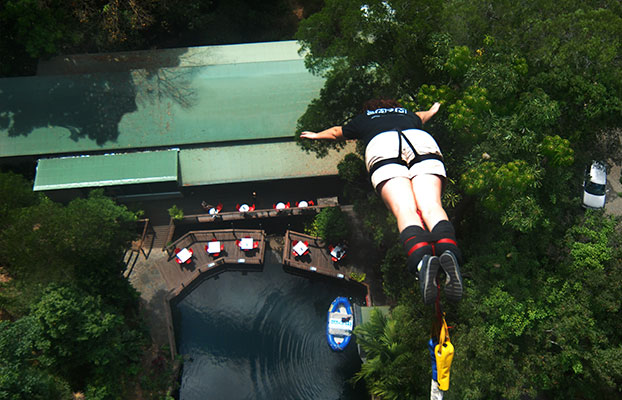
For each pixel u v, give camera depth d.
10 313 27.36
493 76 21.22
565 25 22.36
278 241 36.53
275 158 36.09
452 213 29.19
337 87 27.03
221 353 33.53
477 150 21.98
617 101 22.48
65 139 35.34
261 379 32.78
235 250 35.94
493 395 23.17
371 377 28.12
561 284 25.25
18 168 36.88
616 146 26.84
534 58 22.75
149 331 32.97
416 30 22.64
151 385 30.77
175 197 37.22
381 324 27.91
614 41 22.12
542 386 25.52
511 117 22.03
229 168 35.91
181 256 34.69
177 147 36.06
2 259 27.53
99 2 36.34
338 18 26.02
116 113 35.78
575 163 26.69
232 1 40.59
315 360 33.31
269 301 35.19
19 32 32.81
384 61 25.23
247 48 38.09
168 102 36.12
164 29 39.72
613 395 26.30
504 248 24.98
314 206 35.66
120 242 30.16
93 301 26.94
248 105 36.28
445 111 22.53
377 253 35.44
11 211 27.02
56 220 26.39
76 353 26.25
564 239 25.98
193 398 32.19
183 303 35.03
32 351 25.11
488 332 23.55
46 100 35.69
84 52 38.84
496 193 21.20
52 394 23.55
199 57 37.41
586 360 24.19
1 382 20.34
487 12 24.06
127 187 35.56
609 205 36.47
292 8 42.72
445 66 22.23
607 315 24.56
